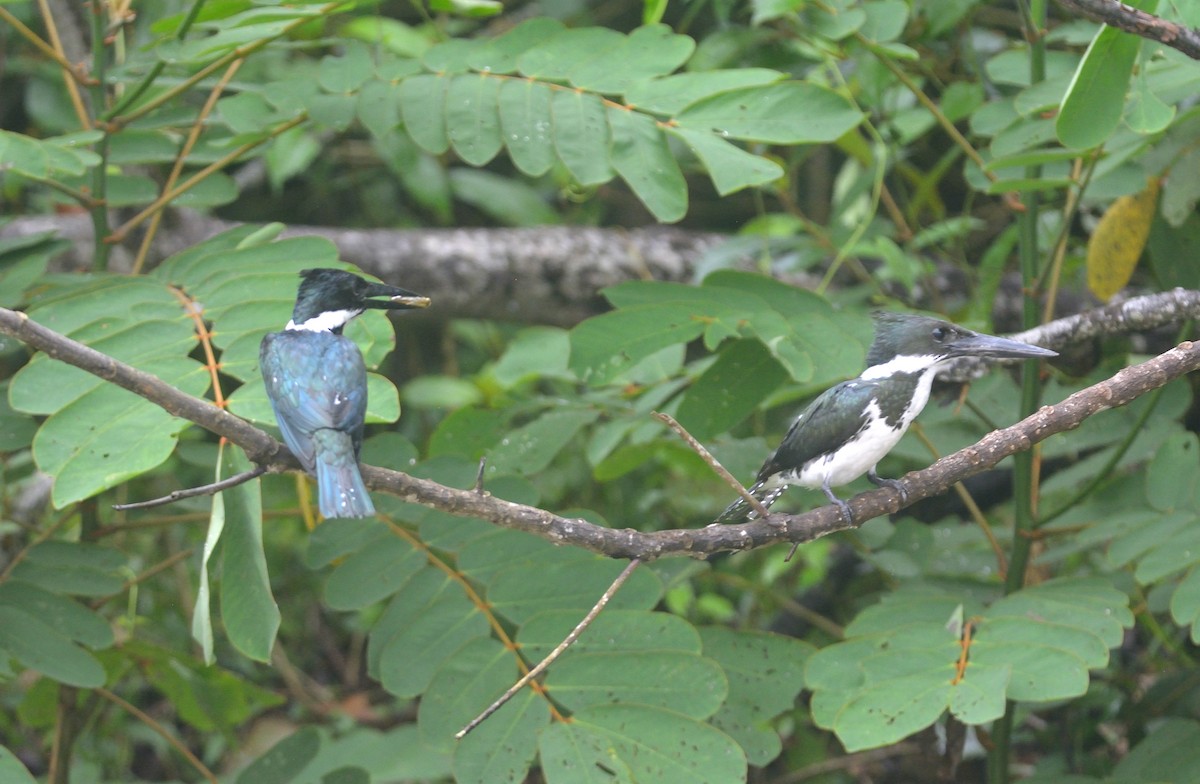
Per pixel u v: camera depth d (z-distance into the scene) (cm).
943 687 775
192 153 1120
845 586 1411
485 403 1470
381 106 968
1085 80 790
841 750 1363
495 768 787
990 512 1361
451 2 1026
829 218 1560
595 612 691
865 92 1211
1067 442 1053
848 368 873
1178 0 846
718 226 1667
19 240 1047
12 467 1135
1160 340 1303
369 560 907
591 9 1548
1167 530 910
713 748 777
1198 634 797
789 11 1048
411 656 860
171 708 1502
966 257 1432
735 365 972
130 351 789
